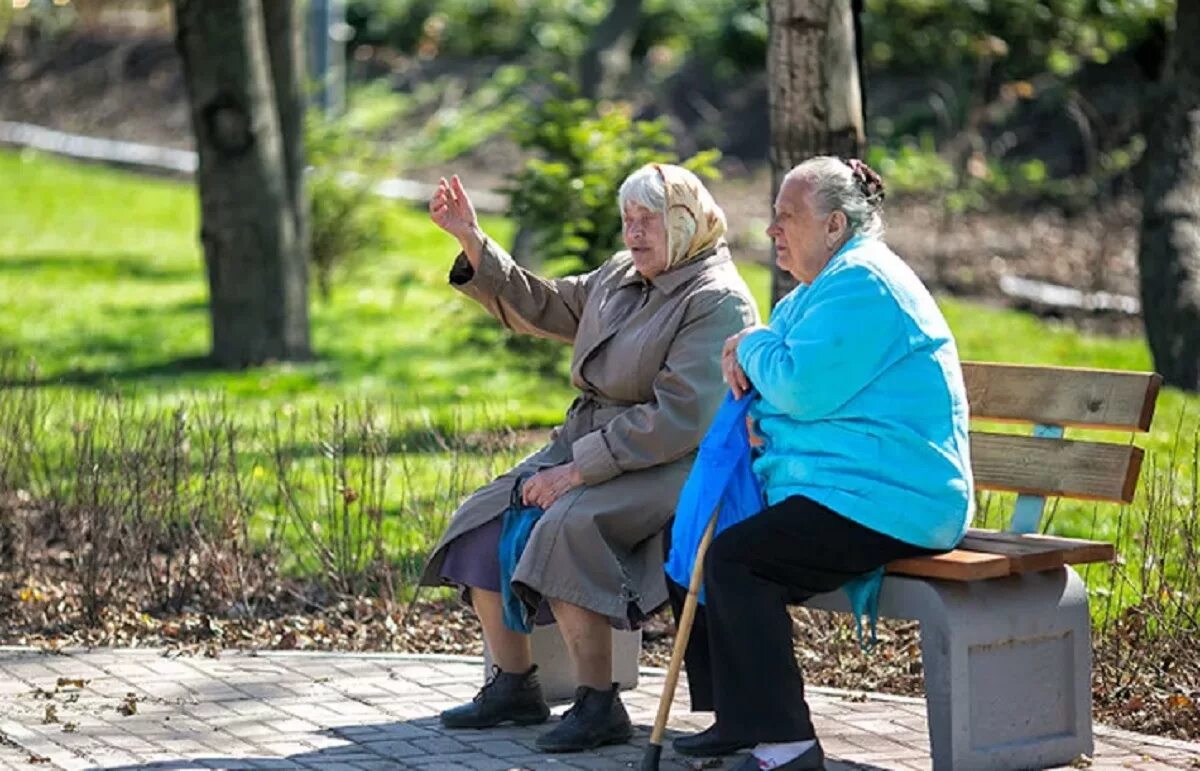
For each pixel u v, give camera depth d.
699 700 8.34
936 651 7.70
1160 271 18.33
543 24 40.78
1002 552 7.84
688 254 8.58
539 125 16.59
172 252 29.80
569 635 8.44
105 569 11.38
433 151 36.22
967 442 7.83
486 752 8.39
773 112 11.55
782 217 7.90
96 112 44.41
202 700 9.20
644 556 8.52
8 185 37.53
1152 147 18.80
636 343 8.54
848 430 7.66
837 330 7.58
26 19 48.19
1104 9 25.06
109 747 8.30
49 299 24.91
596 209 16.25
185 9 19.48
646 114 36.09
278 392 18.34
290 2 20.45
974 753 7.74
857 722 8.91
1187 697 9.16
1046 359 20.03
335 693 9.40
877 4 29.20
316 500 12.84
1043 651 7.97
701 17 38.34
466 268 9.20
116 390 13.06
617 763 8.24
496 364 19.08
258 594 11.36
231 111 19.58
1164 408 17.08
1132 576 11.03
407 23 42.06
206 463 11.77
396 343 21.56
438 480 12.45
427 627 10.96
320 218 24.47
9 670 9.70
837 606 7.98
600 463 8.36
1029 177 28.89
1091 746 8.14
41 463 13.64
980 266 25.44
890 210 28.78
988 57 28.30
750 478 7.97
